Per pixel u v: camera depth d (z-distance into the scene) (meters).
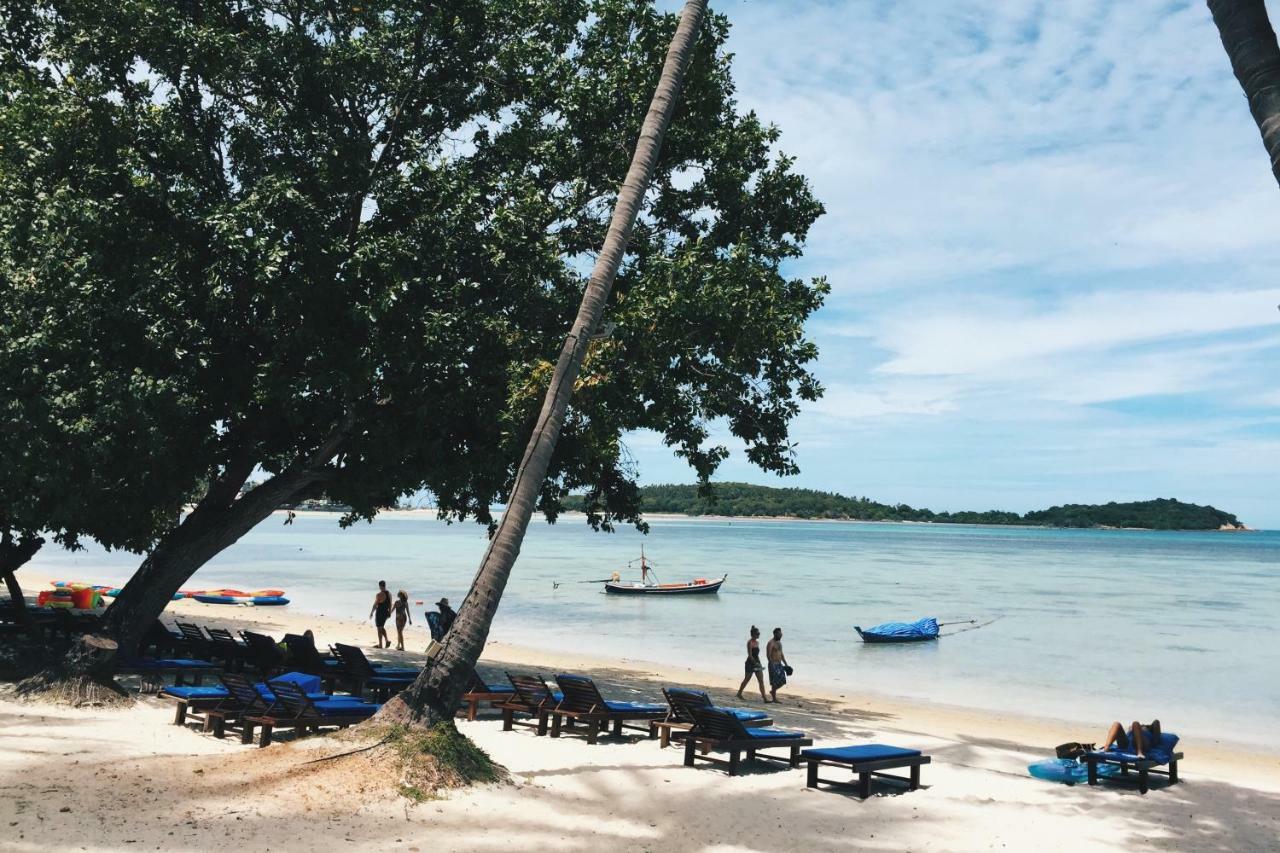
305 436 17.88
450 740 10.41
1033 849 9.55
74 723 12.59
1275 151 5.73
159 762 10.25
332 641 28.69
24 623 19.92
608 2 18.30
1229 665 31.23
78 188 14.85
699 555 117.50
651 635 36.62
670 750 13.76
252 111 16.55
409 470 16.77
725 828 9.60
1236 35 6.06
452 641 10.87
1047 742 18.33
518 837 8.66
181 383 15.06
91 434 13.89
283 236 14.13
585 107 18.05
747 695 23.23
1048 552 162.12
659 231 19.27
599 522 20.91
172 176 15.66
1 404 13.34
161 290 14.37
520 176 17.61
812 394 18.67
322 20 16.42
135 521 16.16
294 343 14.77
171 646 20.31
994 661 31.91
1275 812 11.85
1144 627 43.56
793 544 165.38
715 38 18.03
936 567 100.19
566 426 16.61
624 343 15.59
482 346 15.80
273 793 9.13
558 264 16.27
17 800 8.55
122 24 14.93
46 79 16.92
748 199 19.14
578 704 14.59
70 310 14.05
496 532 11.25
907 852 9.19
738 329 16.05
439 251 15.64
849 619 44.38
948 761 14.72
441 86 17.31
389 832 8.43
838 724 18.62
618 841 8.84
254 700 12.53
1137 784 13.26
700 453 18.41
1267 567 112.56
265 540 139.75
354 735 10.42
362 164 15.96
